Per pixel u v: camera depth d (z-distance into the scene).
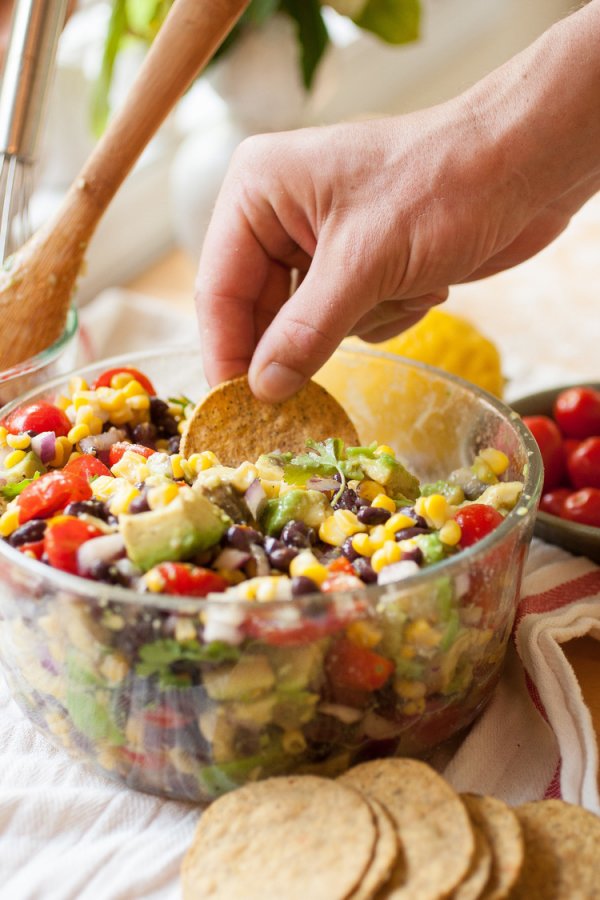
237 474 0.97
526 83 0.99
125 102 1.23
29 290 1.23
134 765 0.89
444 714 0.92
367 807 0.78
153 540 0.82
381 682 0.83
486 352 1.56
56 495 0.93
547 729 0.99
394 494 1.05
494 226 1.03
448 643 0.86
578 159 1.02
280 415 1.14
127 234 2.27
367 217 1.02
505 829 0.78
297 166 1.06
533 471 0.99
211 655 0.78
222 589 0.83
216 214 1.18
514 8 3.66
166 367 1.28
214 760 0.85
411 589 0.80
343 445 1.08
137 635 0.79
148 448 1.09
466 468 1.17
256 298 1.21
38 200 2.09
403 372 1.27
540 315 2.05
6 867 0.88
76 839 0.90
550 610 1.13
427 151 1.01
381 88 3.13
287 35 1.82
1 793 0.93
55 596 0.80
